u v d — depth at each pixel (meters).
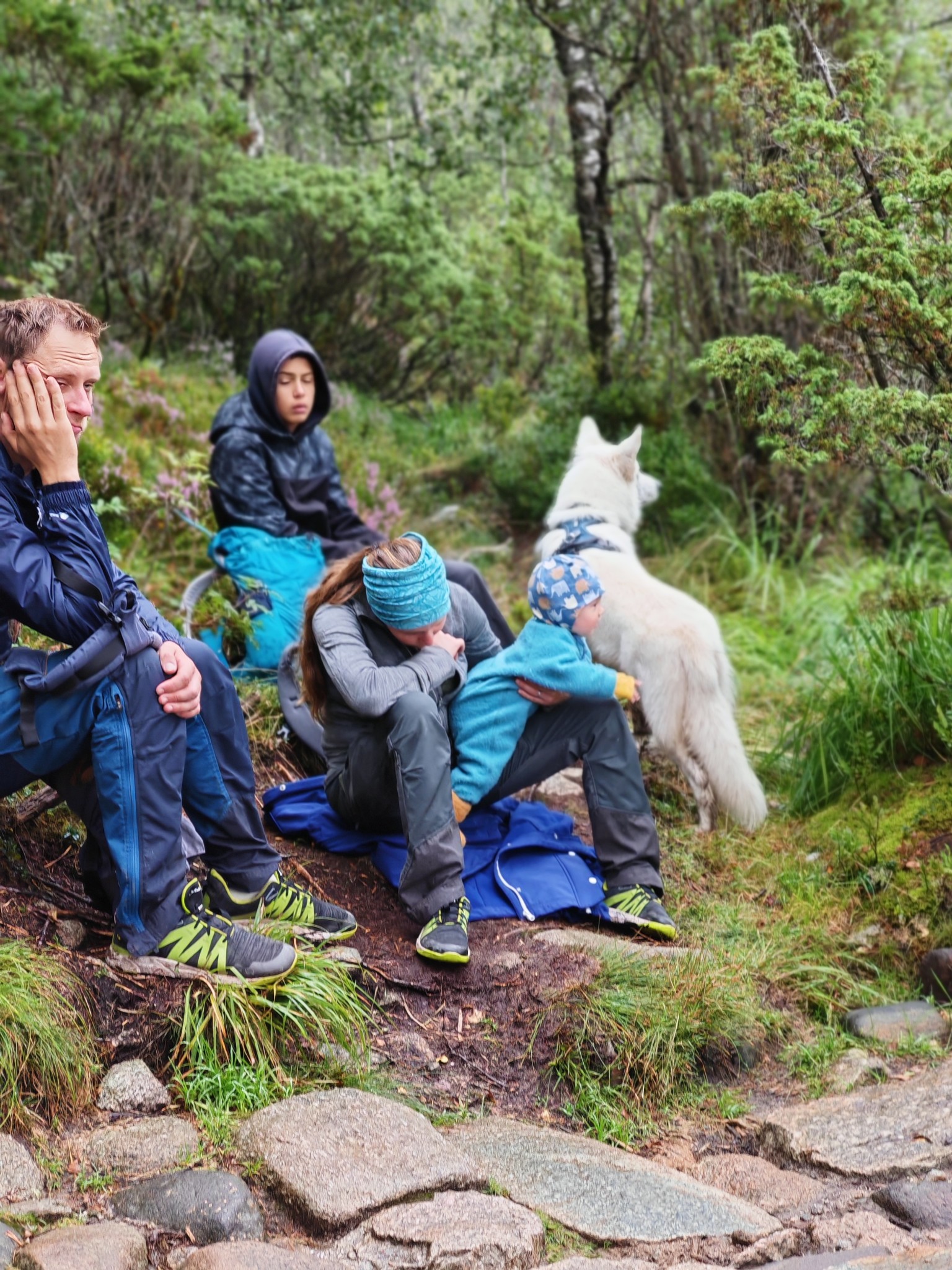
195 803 2.63
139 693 2.34
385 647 3.09
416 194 12.64
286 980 2.53
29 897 2.61
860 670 4.41
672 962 2.96
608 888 3.25
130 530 5.61
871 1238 2.00
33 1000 2.21
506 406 11.73
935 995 3.13
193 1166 2.07
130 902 2.42
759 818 3.91
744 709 5.22
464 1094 2.56
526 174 20.16
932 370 3.59
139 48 9.42
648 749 4.55
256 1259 1.75
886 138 3.65
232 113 10.86
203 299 12.04
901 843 3.60
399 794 2.93
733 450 7.27
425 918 2.89
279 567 4.44
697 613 4.07
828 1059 2.85
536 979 2.85
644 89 7.98
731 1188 2.29
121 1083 2.26
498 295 14.10
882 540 6.99
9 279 7.62
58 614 2.27
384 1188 2.00
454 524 8.47
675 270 7.52
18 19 8.60
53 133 8.46
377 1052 2.60
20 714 2.27
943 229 3.46
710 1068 2.79
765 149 4.09
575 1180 2.17
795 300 4.03
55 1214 1.90
